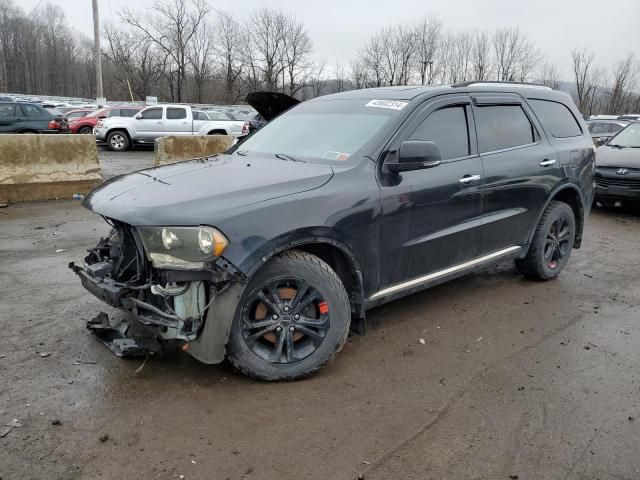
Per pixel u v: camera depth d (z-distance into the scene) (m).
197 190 3.22
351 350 3.83
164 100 51.94
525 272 5.39
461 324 4.35
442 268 4.24
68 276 5.23
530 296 5.04
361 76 48.41
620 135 10.09
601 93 49.00
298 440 2.80
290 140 4.26
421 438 2.84
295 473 2.56
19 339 3.83
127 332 3.76
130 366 3.48
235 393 3.21
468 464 2.65
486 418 3.04
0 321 4.12
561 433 2.91
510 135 4.75
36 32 64.75
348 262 3.56
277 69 50.31
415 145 3.56
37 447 2.67
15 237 6.77
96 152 9.92
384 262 3.74
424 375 3.51
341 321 3.41
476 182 4.27
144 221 2.98
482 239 4.48
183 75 50.91
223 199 3.10
